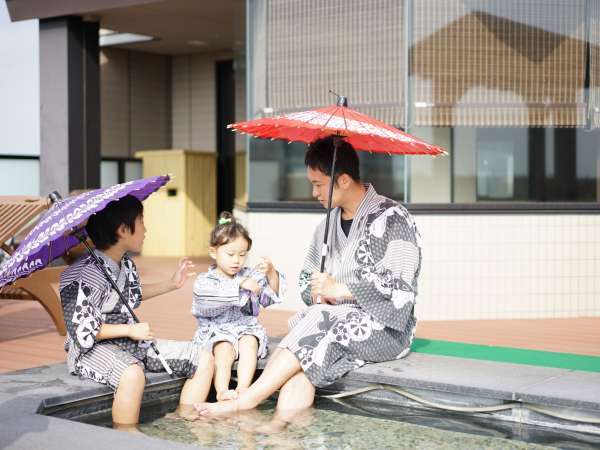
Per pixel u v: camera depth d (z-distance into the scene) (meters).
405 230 3.96
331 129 3.60
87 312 3.48
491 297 6.45
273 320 6.29
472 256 6.43
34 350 5.09
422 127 6.51
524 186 6.67
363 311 3.88
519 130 6.64
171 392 3.85
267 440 3.19
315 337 3.75
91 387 3.49
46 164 9.43
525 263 6.48
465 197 6.59
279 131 4.28
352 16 6.61
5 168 10.26
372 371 3.72
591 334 5.63
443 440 3.16
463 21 6.39
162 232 11.81
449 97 6.43
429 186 6.54
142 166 12.03
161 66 12.28
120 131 11.77
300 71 6.86
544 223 6.49
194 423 3.44
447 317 6.41
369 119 3.83
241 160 8.23
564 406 3.24
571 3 6.43
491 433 3.25
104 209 3.63
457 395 3.51
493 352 4.50
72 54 9.27
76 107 9.32
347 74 6.66
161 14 9.14
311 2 6.78
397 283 3.85
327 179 3.96
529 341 5.30
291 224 6.80
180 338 5.52
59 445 2.74
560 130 6.67
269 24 6.98
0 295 5.78
